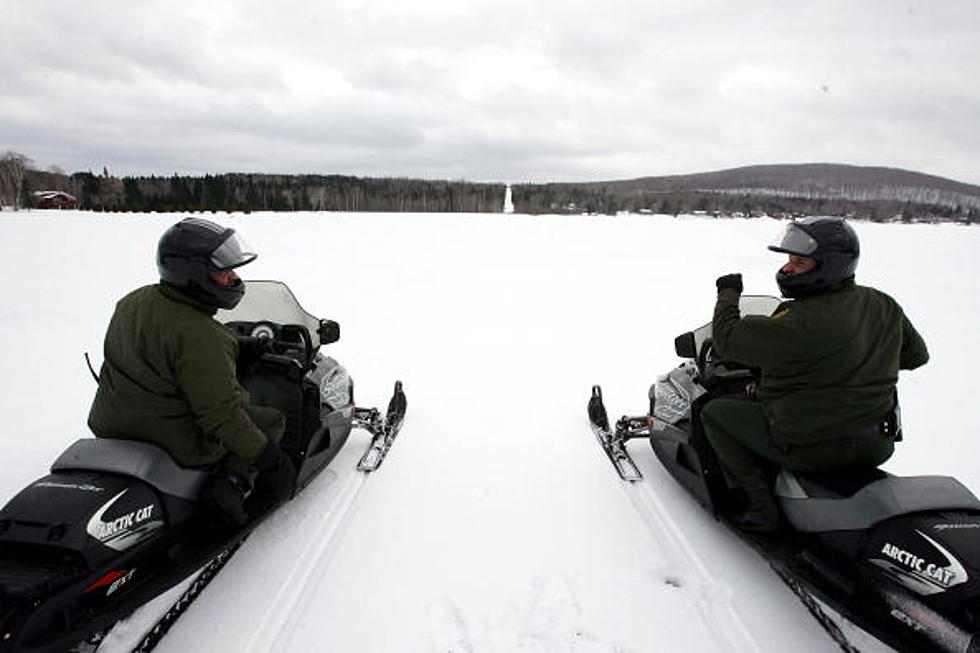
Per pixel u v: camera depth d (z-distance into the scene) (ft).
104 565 7.13
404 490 12.62
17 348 22.61
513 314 31.42
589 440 15.29
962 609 6.79
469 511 11.84
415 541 10.82
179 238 8.18
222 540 9.05
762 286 41.11
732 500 11.10
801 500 8.90
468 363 22.41
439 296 36.04
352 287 38.22
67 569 6.70
